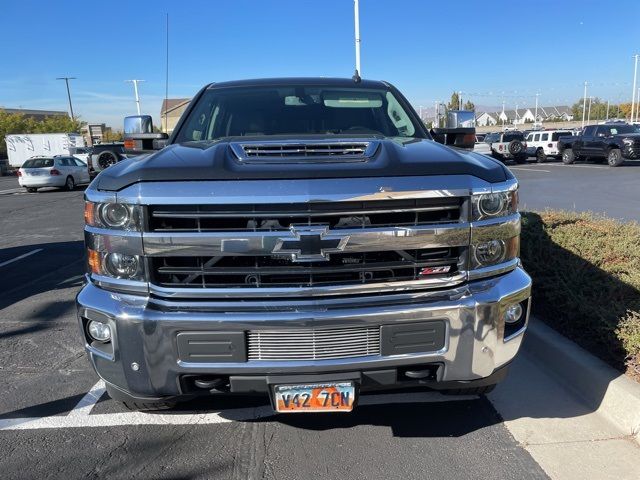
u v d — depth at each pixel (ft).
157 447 9.89
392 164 8.26
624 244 17.65
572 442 9.83
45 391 12.27
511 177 9.10
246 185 7.85
